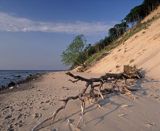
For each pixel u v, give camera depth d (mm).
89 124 7477
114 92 11805
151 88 14523
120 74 15188
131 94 11422
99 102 9781
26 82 31859
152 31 41938
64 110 8938
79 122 7641
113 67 37188
